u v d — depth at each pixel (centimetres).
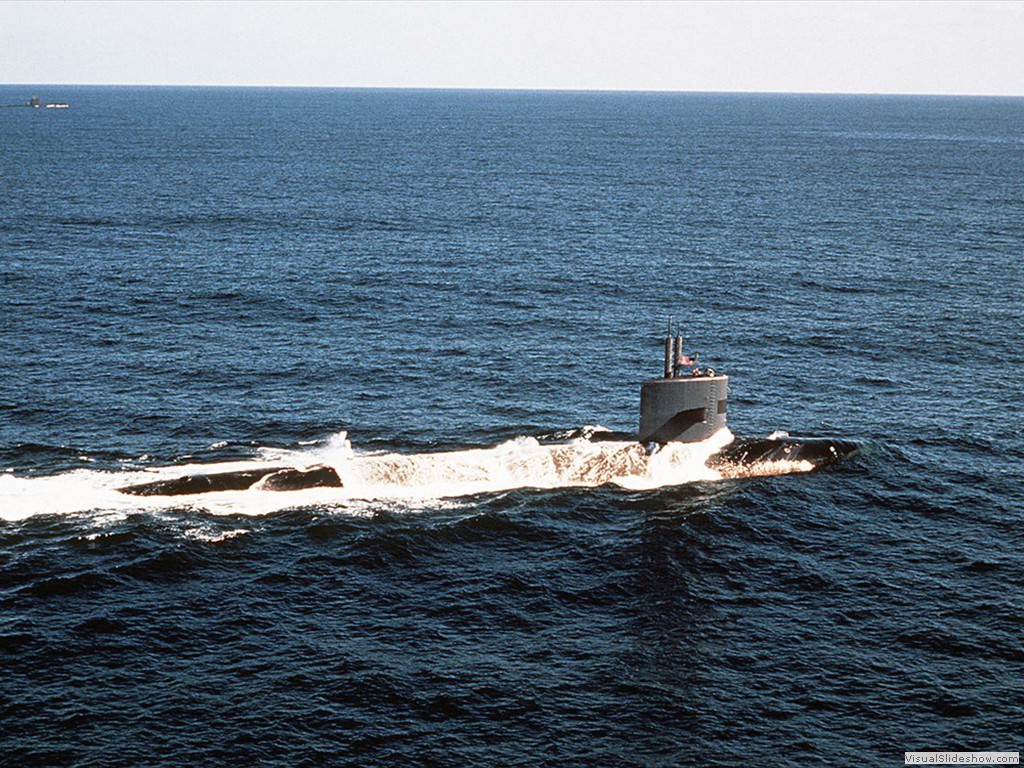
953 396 7081
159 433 6044
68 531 4750
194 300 9225
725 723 3725
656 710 3775
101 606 4247
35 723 3600
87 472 5388
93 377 7044
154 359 7494
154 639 4075
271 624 4194
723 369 7562
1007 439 6300
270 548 4700
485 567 4647
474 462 5441
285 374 7225
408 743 3594
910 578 4669
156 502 5019
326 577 4519
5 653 3944
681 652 4100
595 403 6769
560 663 4016
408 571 4594
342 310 9019
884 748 3631
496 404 6700
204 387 6906
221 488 5122
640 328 8638
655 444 5609
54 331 8125
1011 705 3841
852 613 4388
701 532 4991
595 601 4431
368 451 5866
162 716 3662
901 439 6244
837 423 6512
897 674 3997
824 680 3953
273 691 3809
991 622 4341
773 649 4134
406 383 7088
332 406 6588
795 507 5272
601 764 3528
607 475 5438
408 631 4188
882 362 7812
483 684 3884
